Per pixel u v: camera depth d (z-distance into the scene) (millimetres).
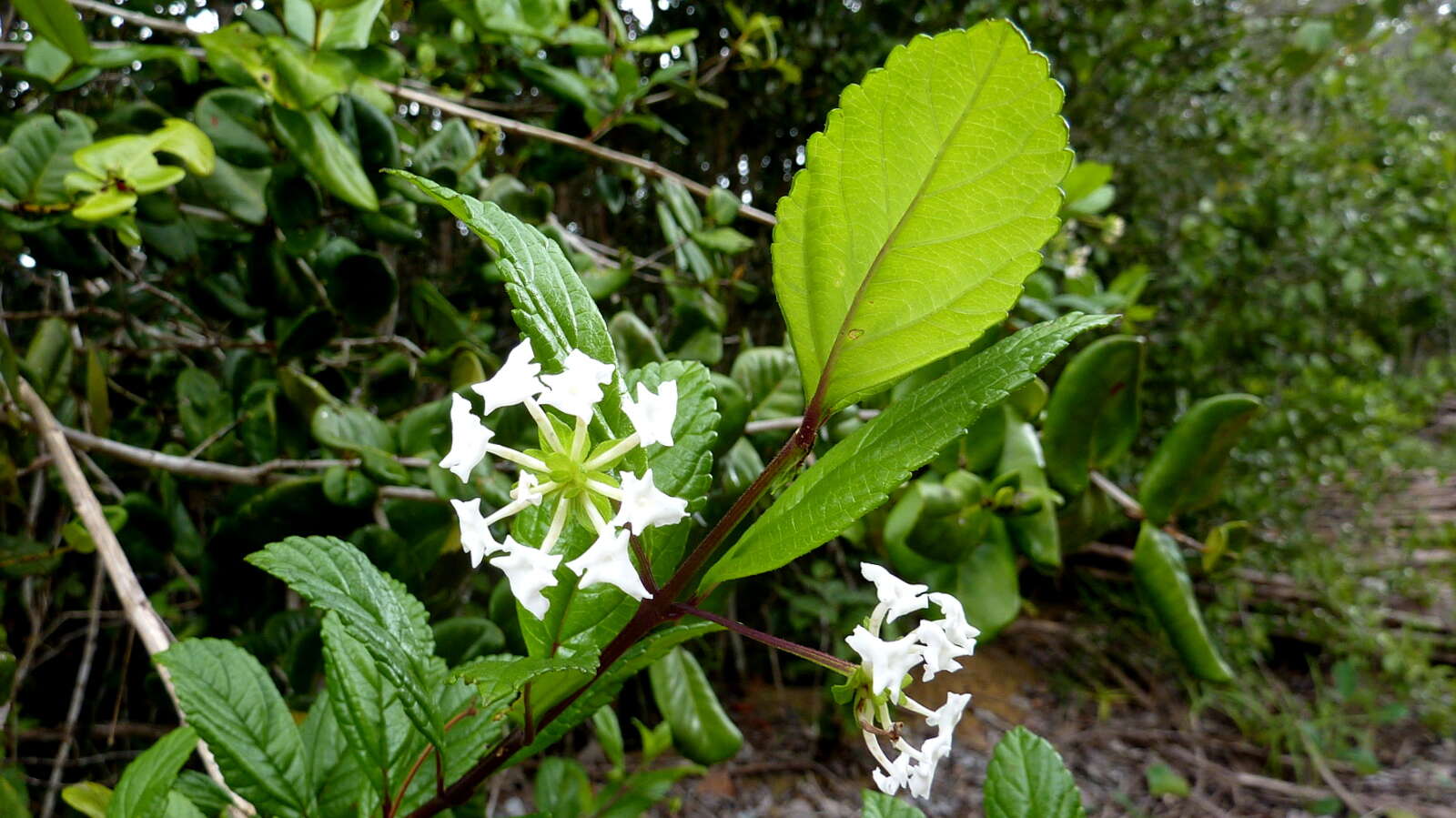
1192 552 719
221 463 342
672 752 601
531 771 564
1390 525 893
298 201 263
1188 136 833
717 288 386
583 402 107
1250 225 829
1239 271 831
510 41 304
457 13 282
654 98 423
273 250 287
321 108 232
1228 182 856
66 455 227
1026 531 271
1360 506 872
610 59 382
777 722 657
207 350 392
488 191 331
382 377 320
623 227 643
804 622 630
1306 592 770
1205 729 711
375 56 251
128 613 191
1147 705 730
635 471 119
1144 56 730
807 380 115
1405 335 951
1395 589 779
